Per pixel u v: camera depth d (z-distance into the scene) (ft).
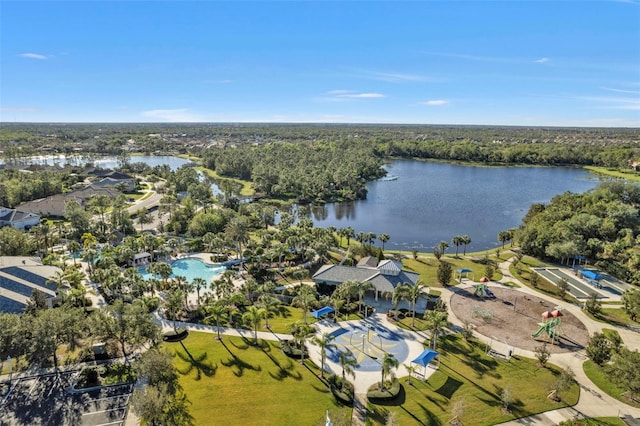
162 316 254.88
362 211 617.21
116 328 198.70
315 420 165.58
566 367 205.87
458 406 166.20
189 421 163.02
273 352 216.33
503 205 644.27
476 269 352.08
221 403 174.40
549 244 368.07
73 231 429.38
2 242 333.83
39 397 175.42
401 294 252.21
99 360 203.72
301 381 191.31
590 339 210.79
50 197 565.12
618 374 174.29
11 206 549.13
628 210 428.15
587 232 408.26
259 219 511.81
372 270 298.35
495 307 274.57
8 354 191.83
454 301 284.20
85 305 263.29
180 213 494.59
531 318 259.60
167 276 290.15
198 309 260.83
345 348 222.07
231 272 303.68
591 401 180.65
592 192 557.74
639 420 169.17
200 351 215.10
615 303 282.15
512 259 379.35
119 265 352.49
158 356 180.45
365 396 181.88
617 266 334.65
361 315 262.47
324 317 259.60
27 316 197.67
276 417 166.91
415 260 381.81
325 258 376.68
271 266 354.33
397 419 166.61
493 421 166.71
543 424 165.78
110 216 482.69
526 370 202.69
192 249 396.78
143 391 166.20
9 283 249.34
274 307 276.21
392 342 229.04
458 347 223.30
